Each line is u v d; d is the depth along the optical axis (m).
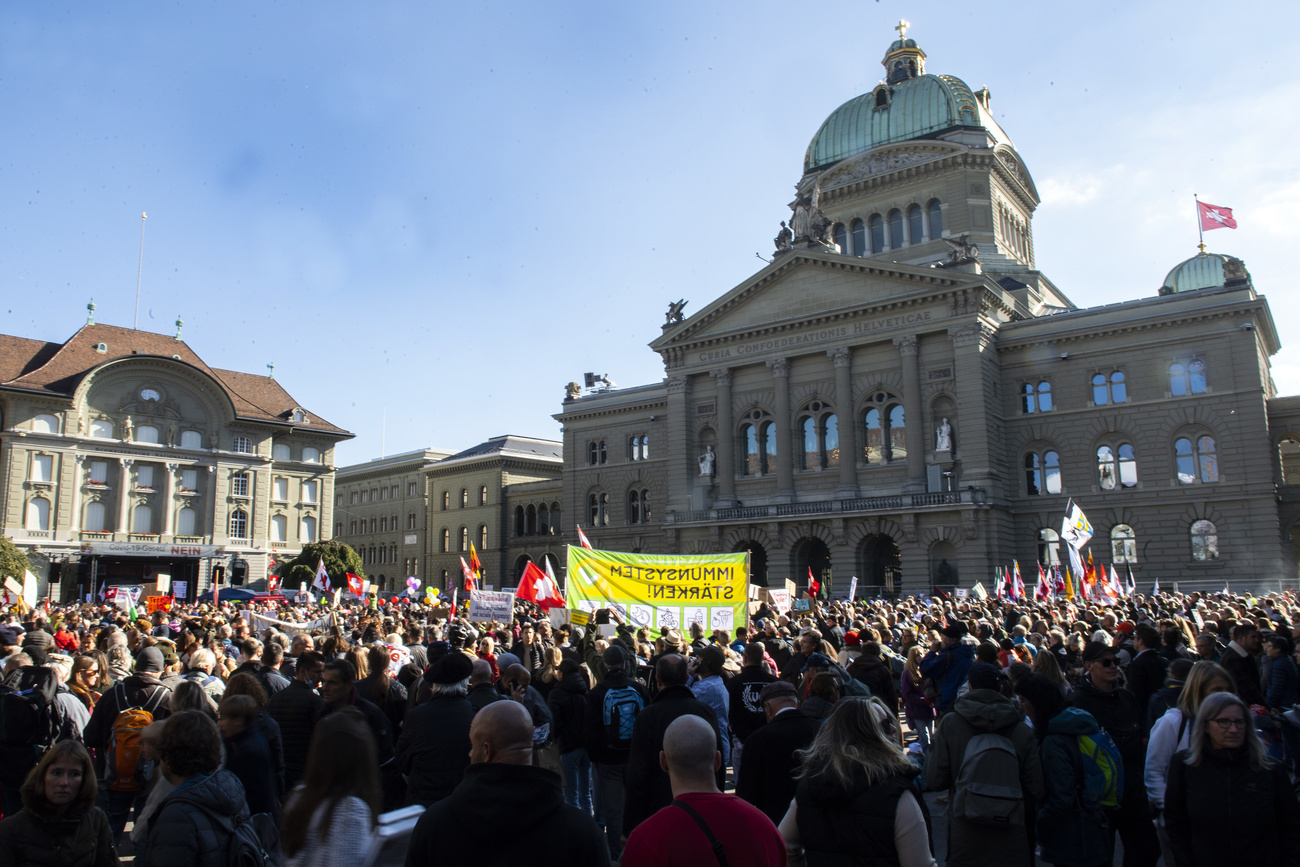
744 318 73.75
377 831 6.18
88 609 40.97
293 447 95.38
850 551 65.88
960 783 8.88
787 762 9.28
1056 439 64.81
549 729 12.84
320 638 20.75
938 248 78.75
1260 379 59.12
